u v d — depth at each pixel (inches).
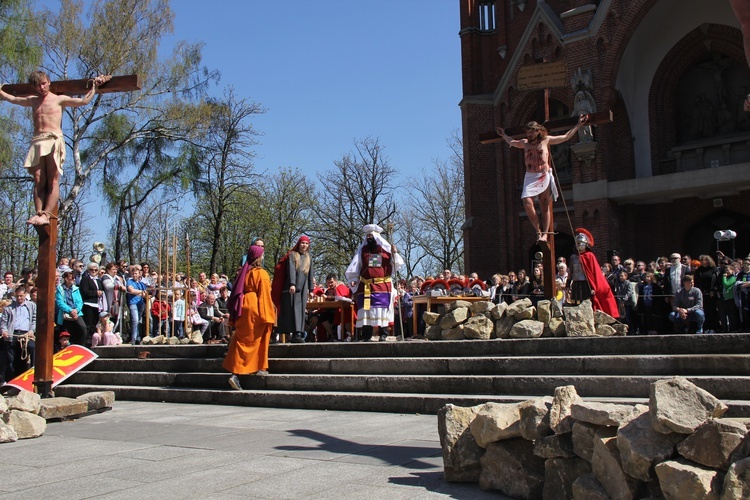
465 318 406.3
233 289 414.9
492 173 1167.0
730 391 275.6
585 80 958.4
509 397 319.9
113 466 225.5
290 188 1696.6
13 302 497.7
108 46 1130.0
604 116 422.6
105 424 331.3
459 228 1908.2
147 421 339.3
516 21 1192.2
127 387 455.5
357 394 355.9
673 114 1021.8
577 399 175.8
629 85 1022.4
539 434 173.3
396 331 605.9
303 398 372.5
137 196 1337.4
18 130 1038.4
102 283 588.4
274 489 186.7
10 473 219.3
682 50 1003.3
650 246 1002.1
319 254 1688.0
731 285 498.0
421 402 335.6
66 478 209.0
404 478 197.2
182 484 195.5
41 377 380.2
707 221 986.7
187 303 634.8
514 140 431.8
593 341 345.1
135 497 182.5
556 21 1109.1
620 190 952.9
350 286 489.1
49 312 384.5
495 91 1175.0
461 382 343.6
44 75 369.1
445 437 193.2
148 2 1174.3
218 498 178.7
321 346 424.8
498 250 1148.5
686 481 135.6
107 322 591.2
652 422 147.3
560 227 1066.1
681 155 1002.1
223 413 363.6
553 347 355.9
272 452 241.6
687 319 490.3
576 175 970.1
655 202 997.8
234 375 407.5
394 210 1726.1
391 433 276.5
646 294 543.2
